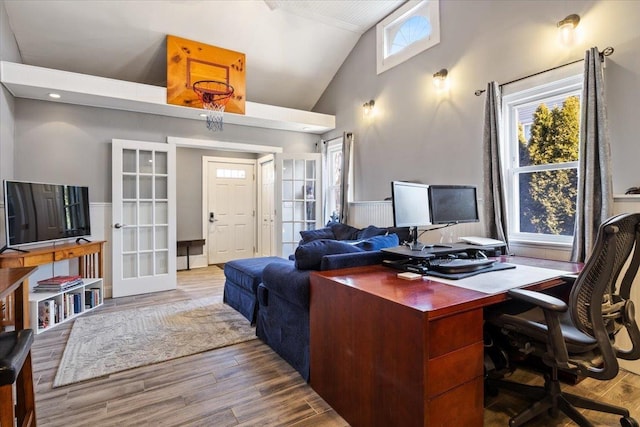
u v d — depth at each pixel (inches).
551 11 103.2
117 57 158.4
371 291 59.0
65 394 75.1
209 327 116.0
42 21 135.9
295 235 210.2
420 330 47.9
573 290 55.1
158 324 119.0
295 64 194.1
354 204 187.6
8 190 114.7
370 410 58.6
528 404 71.4
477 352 53.9
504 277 69.6
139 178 165.8
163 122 173.6
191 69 162.1
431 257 76.9
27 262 113.7
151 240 168.7
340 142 204.2
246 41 173.5
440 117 140.6
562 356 53.4
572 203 103.4
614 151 89.8
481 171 124.0
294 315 86.8
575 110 101.4
